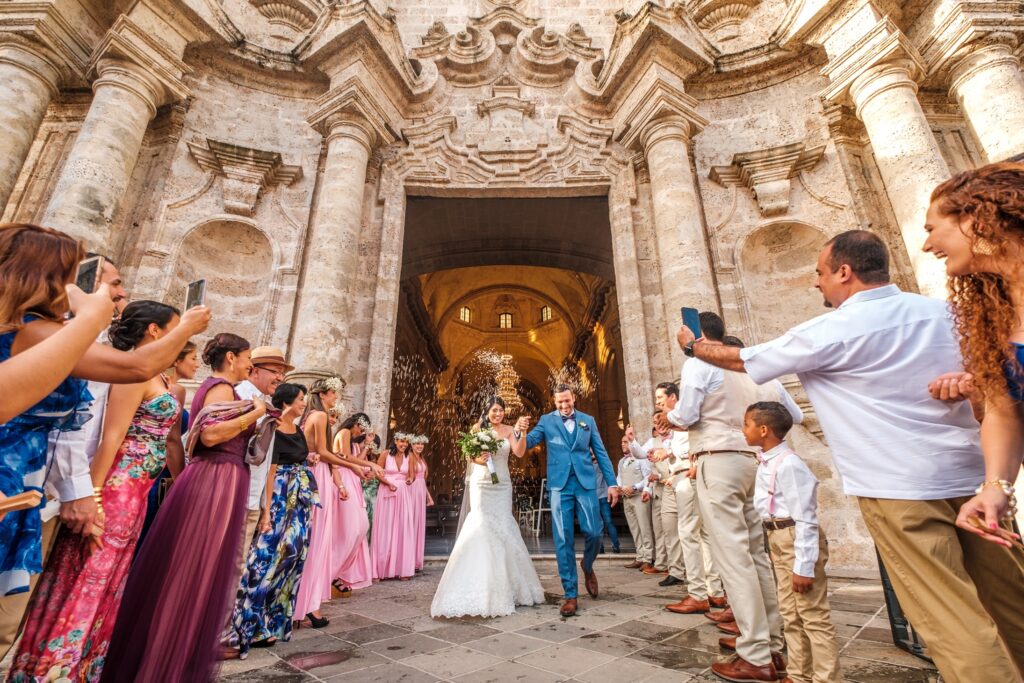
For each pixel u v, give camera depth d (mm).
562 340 29297
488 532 4184
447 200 11812
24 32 7129
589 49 10805
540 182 10031
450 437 25312
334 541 4473
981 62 7148
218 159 8805
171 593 2262
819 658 2205
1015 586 1440
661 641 3168
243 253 9008
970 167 8297
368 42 9086
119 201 7168
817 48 9078
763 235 9094
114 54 7570
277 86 9914
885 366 1632
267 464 3383
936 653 1397
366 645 3182
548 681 2525
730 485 2834
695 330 2248
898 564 1525
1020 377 1299
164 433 2465
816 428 6973
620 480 7215
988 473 1321
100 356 1644
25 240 1495
